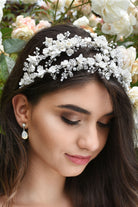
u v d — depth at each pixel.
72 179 1.00
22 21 1.06
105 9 1.00
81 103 0.84
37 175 0.94
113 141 0.95
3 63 0.94
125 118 0.91
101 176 1.02
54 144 0.86
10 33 1.15
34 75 0.86
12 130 0.92
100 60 0.85
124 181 1.00
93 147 0.85
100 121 0.89
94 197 1.02
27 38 1.04
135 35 1.12
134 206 1.01
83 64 0.84
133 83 1.03
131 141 0.95
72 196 1.00
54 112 0.85
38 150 0.88
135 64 0.98
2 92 0.94
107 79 0.85
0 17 1.00
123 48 0.97
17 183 0.93
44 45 0.88
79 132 0.85
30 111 0.88
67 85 0.83
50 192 0.96
